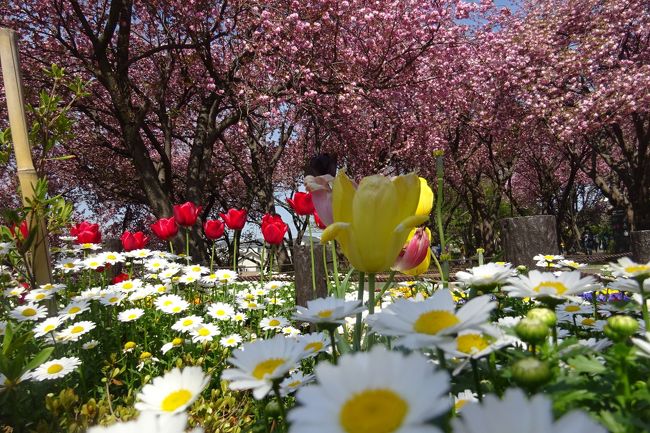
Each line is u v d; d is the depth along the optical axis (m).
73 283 3.24
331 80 9.45
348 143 12.55
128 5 8.70
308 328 2.85
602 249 31.19
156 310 2.53
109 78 8.63
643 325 0.95
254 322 2.91
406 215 0.93
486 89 13.36
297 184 17.48
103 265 3.01
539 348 0.79
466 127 15.84
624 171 13.94
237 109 9.63
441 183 1.30
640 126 12.65
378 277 3.05
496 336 0.70
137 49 11.00
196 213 3.34
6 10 9.12
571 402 0.66
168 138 11.15
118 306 2.58
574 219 22.56
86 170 13.01
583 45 12.03
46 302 2.25
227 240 12.07
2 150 2.27
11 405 1.37
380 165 13.45
